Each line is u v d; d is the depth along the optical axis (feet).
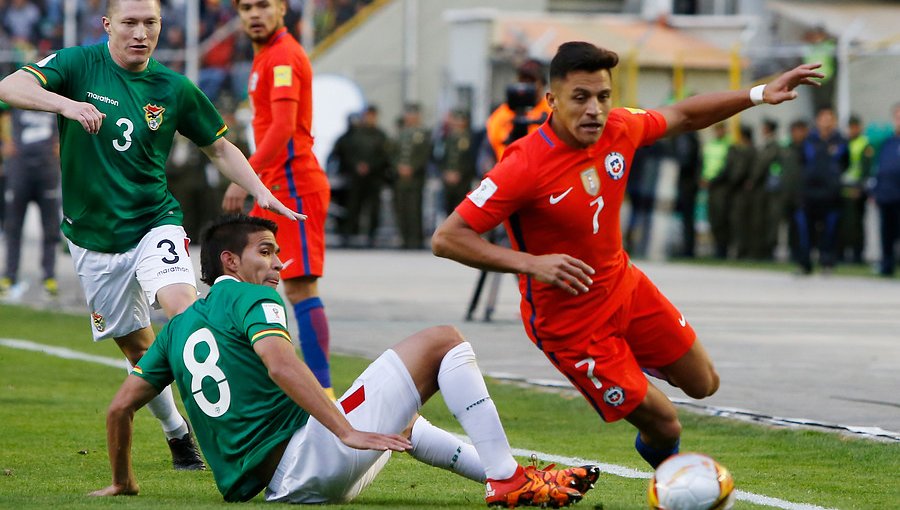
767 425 95.40
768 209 286.66
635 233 291.58
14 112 186.29
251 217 67.72
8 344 140.56
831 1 347.97
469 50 320.29
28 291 200.85
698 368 72.79
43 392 109.60
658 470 59.11
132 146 80.74
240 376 63.93
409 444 61.62
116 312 82.69
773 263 283.79
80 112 75.15
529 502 65.41
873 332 158.61
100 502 64.44
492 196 66.74
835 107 317.83
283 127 102.53
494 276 164.96
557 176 67.51
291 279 105.70
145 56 80.53
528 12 361.30
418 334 65.92
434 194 325.42
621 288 70.18
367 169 306.96
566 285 65.46
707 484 57.98
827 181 246.68
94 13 341.62
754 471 79.71
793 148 280.31
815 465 81.87
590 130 66.23
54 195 187.52
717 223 292.61
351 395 64.34
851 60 316.81
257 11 104.17
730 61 324.19
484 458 65.51
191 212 292.81
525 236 69.46
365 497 68.90
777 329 160.97
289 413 63.98
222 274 67.05
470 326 159.74
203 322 65.05
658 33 333.21
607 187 68.90
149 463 81.35
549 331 69.97
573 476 66.03
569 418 100.78
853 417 99.76
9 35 344.69
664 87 321.73
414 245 308.19
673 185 289.12
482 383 65.92
